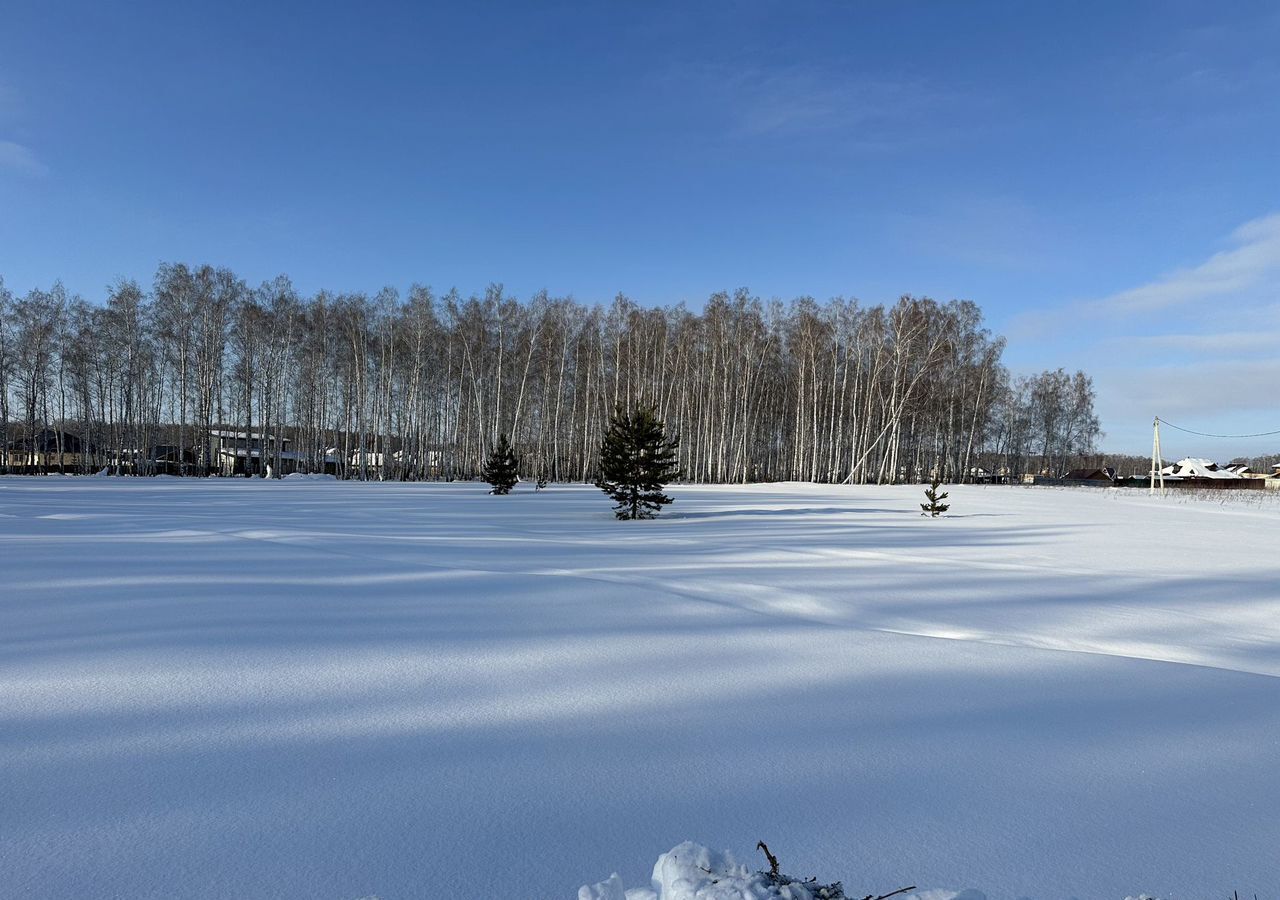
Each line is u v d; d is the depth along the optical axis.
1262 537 15.90
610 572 8.42
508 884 2.11
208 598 6.18
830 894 1.79
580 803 2.65
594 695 3.94
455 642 4.98
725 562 9.63
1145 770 3.11
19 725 3.29
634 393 50.00
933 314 48.88
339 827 2.42
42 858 2.19
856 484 45.25
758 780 2.90
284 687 3.92
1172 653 5.51
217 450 53.91
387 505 20.80
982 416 56.81
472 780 2.82
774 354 52.16
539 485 34.66
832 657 4.90
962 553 11.38
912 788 2.86
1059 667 4.83
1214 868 2.30
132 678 4.00
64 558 8.58
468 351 48.81
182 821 2.44
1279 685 4.51
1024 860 2.32
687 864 1.83
